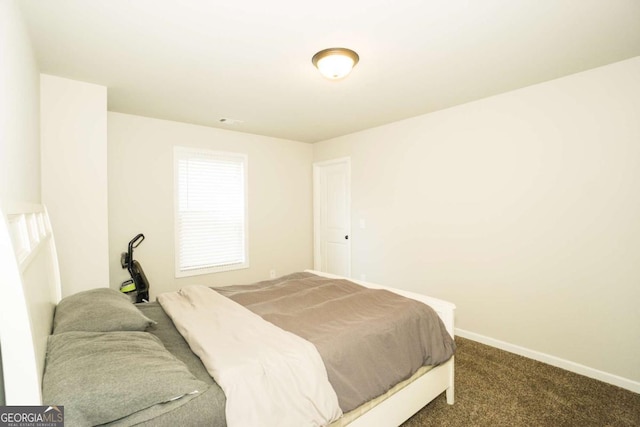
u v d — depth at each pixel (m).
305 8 1.51
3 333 0.76
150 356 1.16
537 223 2.53
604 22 1.65
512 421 1.81
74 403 0.85
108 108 3.03
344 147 4.30
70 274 2.30
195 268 3.72
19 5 1.44
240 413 1.05
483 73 2.29
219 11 1.53
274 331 1.53
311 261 4.85
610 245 2.19
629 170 2.10
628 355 2.13
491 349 2.75
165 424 0.94
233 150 4.00
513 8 1.53
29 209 1.23
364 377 1.45
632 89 2.08
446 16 1.58
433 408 1.93
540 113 2.49
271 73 2.26
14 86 1.32
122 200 3.21
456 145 3.06
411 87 2.55
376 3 1.47
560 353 2.43
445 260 3.19
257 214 4.25
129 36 1.75
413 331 1.78
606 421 1.80
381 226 3.84
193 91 2.60
